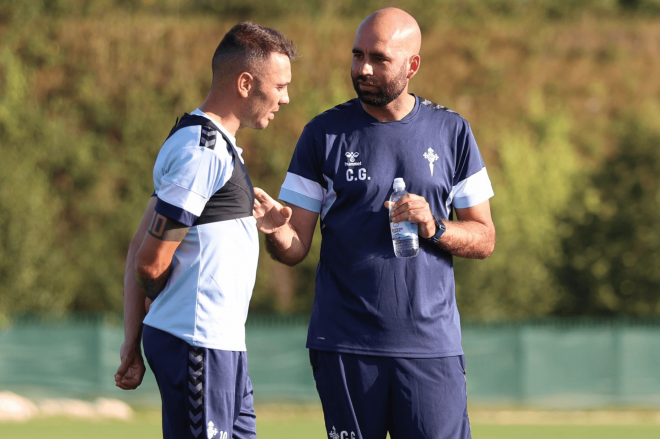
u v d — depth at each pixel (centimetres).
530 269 6756
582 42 10544
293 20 10000
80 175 7756
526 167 7519
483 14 11388
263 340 5525
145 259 1204
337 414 1430
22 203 6688
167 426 1252
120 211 7450
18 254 6562
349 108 1473
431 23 10481
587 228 7150
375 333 1405
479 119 9088
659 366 5606
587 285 7056
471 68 9712
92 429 4009
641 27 11075
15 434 3775
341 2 11006
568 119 9150
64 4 9594
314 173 1462
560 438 3903
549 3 11988
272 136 7975
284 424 4528
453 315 1446
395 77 1396
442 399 1413
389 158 1423
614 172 7281
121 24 9250
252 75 1250
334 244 1432
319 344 1435
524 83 9794
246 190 1256
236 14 10738
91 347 5416
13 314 6450
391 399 1422
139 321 1345
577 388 5578
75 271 7044
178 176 1190
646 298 6881
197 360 1214
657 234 6919
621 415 5350
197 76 8800
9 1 9081
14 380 5381
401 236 1381
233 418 1262
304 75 8669
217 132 1223
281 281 7225
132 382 1348
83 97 8412
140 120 8144
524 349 5591
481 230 1459
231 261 1231
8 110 7681
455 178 1472
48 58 8712
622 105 9631
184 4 10788
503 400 5566
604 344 5606
